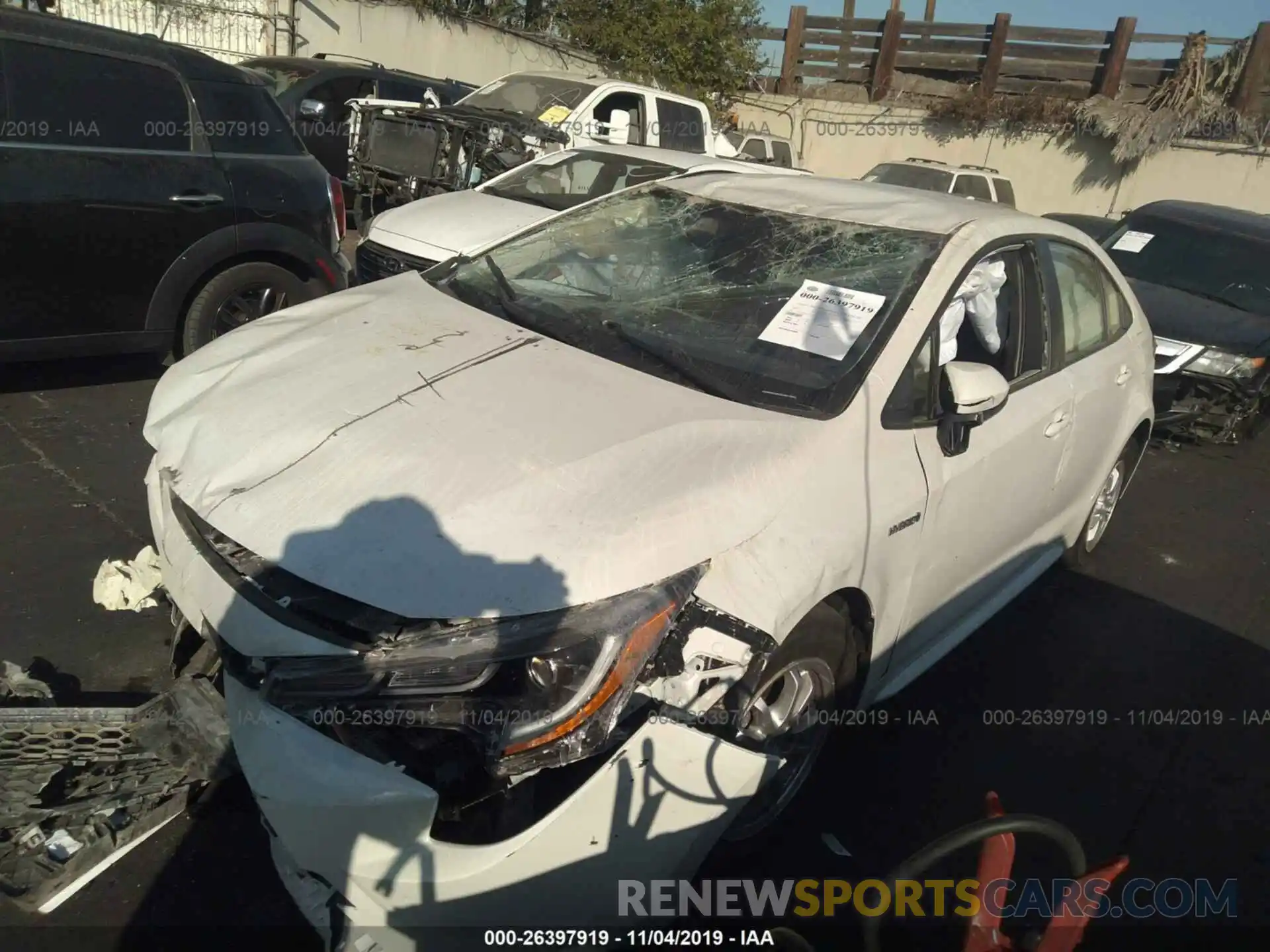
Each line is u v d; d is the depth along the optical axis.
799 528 2.55
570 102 9.96
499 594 2.13
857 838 3.06
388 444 2.49
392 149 9.05
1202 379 6.98
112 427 5.10
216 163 5.23
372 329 3.16
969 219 3.59
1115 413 4.43
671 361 3.01
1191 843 3.28
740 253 3.52
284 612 2.20
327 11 14.01
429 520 2.26
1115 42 17.47
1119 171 17.36
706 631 2.29
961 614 3.72
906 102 19.22
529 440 2.53
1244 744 3.85
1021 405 3.60
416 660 2.08
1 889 2.41
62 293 4.79
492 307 3.40
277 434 2.59
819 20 20.06
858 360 2.98
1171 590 5.11
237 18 13.23
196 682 2.60
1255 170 16.22
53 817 2.54
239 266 5.48
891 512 2.84
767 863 2.91
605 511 2.32
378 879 2.05
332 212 5.89
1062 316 3.97
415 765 2.12
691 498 2.40
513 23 17.56
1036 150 18.12
